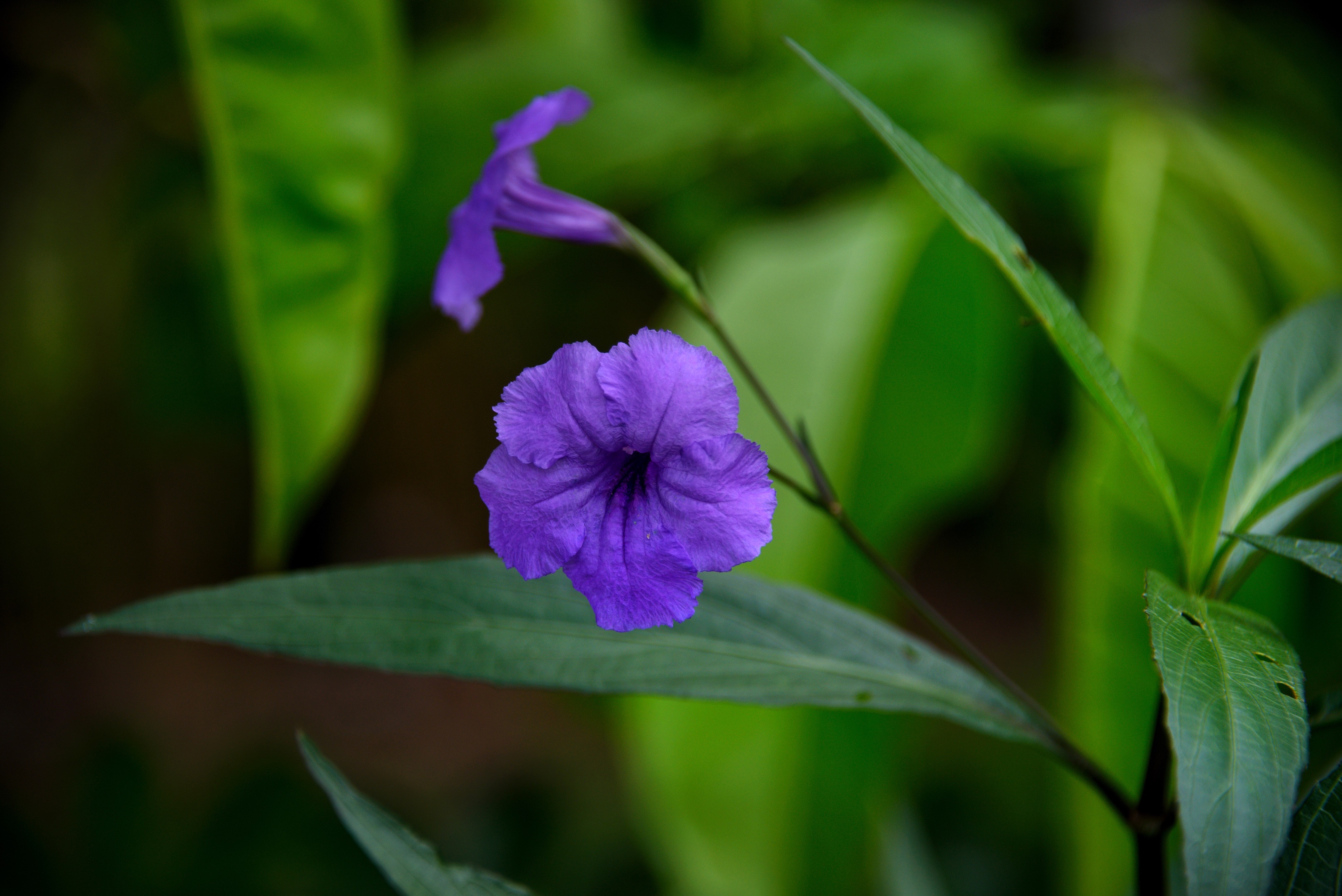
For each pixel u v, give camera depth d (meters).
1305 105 1.00
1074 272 0.85
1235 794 0.38
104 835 1.01
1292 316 0.47
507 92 0.76
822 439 0.59
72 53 1.06
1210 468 0.43
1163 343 0.62
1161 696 0.43
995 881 0.95
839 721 0.58
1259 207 0.71
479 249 0.46
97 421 1.35
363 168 0.60
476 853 1.04
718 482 0.41
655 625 0.42
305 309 0.60
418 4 0.90
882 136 0.42
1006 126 0.77
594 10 0.87
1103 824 0.58
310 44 0.58
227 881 0.98
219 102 0.58
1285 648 0.40
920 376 0.63
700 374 0.41
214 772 1.11
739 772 0.58
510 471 0.42
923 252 0.62
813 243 0.64
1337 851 0.40
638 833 0.99
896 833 0.64
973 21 0.85
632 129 0.76
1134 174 0.69
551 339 1.20
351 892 0.97
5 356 1.20
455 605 0.45
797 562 0.58
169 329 0.98
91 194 1.14
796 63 0.81
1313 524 0.62
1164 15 0.92
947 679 0.46
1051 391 0.92
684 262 0.84
